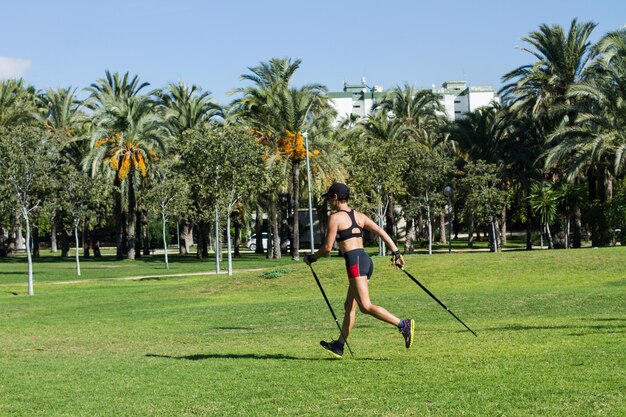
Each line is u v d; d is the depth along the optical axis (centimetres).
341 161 5788
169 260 6425
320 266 3216
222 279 3234
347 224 912
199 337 1433
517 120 5894
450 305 1842
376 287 2822
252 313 1995
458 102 15838
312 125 5591
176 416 675
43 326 1875
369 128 6581
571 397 656
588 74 5175
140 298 2908
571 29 5225
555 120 5603
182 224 7681
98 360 1112
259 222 7550
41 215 3400
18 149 3275
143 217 7544
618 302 1672
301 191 6212
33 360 1149
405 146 5269
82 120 6488
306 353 1035
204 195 4438
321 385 776
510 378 752
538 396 666
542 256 2989
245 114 5594
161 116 6288
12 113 5725
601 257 2878
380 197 4912
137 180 6081
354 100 14912
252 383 812
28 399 793
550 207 5591
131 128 5906
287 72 5741
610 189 6050
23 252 9200
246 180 4219
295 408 679
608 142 4459
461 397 680
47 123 6419
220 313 2052
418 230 8406
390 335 1238
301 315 1853
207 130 4294
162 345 1322
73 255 8319
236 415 664
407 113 7138
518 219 8375
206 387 805
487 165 5606
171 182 5231
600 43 4562
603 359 834
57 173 4325
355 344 1117
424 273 2934
